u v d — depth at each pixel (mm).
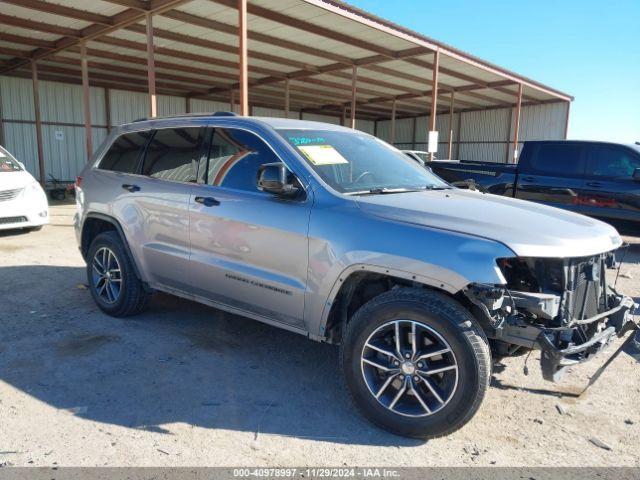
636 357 3211
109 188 4902
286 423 3143
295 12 11492
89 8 11211
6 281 6234
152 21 11531
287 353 4219
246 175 3840
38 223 9445
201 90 23641
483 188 9539
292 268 3451
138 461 2715
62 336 4465
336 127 4484
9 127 19391
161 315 5070
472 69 17766
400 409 3020
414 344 2920
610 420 3277
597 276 3225
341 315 3422
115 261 4930
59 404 3295
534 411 3373
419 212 3111
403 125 33875
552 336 2750
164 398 3410
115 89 22484
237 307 3951
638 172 8227
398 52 15000
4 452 2762
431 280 2836
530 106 26328
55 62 16734
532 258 2912
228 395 3477
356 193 3453
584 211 8875
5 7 11055
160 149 4629
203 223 3988
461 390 2797
